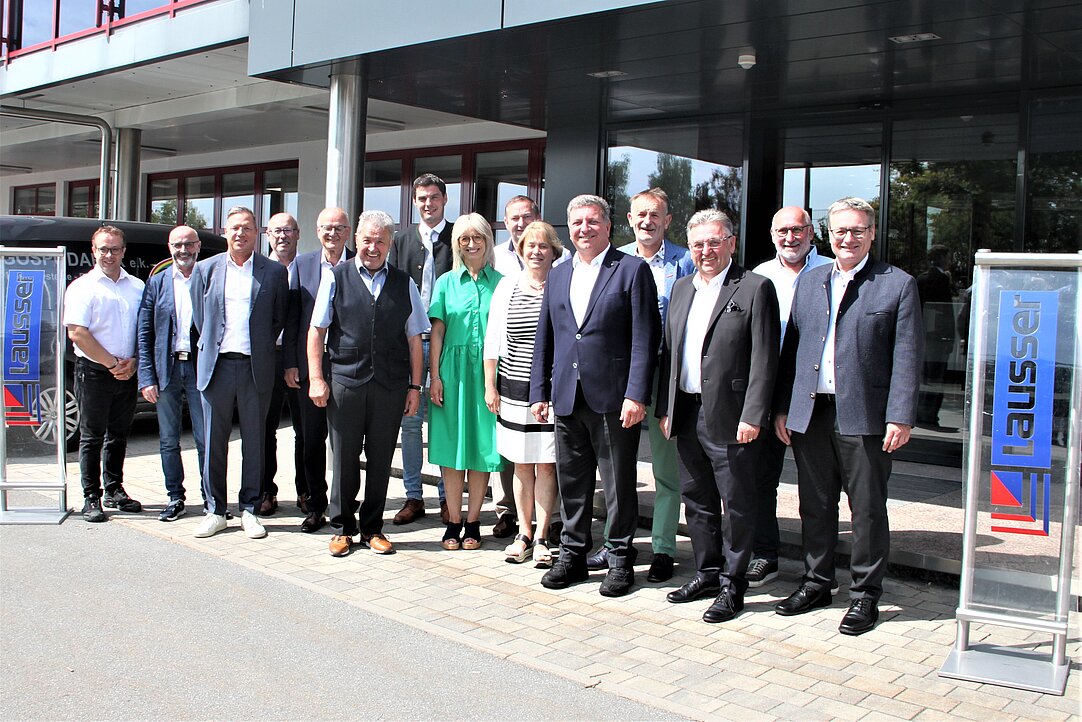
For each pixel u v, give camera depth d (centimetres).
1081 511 516
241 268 585
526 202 591
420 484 637
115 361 618
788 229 494
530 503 543
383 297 543
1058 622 389
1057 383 392
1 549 550
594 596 483
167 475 623
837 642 423
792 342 461
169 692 358
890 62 657
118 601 461
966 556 404
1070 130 686
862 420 427
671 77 725
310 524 598
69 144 1578
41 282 629
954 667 390
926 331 766
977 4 525
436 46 658
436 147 1262
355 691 364
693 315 464
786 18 568
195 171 1625
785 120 828
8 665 380
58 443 632
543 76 736
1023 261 394
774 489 509
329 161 759
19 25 1215
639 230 529
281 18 740
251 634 421
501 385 526
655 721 344
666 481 509
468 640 419
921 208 767
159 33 1010
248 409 587
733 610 451
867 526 436
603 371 479
